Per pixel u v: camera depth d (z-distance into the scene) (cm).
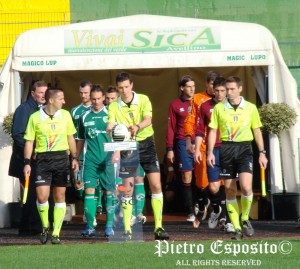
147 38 6144
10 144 6128
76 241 4756
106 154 4728
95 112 4959
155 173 4606
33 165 4997
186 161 5719
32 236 5150
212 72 5478
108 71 7112
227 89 4466
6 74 6184
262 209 6253
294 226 5528
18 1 7356
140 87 7162
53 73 7062
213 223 5244
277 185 6194
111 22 6216
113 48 6134
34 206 5138
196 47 6122
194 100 5541
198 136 4859
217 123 4494
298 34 7400
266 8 7400
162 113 7169
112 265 3594
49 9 7388
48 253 4034
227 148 4475
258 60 6122
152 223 6019
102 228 5731
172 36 6141
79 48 6147
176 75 7144
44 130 4519
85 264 3631
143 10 7431
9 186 6150
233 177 4503
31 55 6156
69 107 7106
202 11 7419
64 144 4562
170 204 6794
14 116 5009
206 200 5381
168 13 7444
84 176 4962
